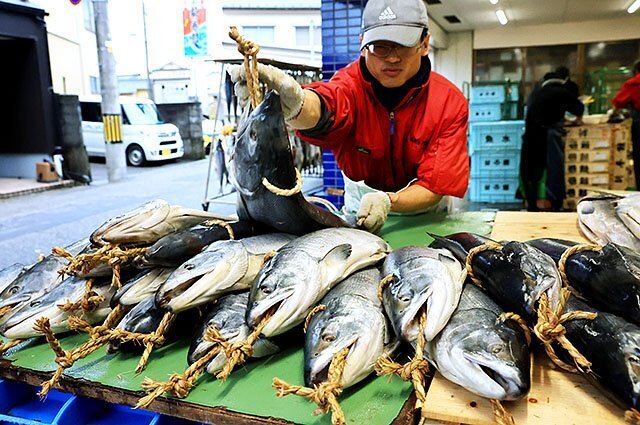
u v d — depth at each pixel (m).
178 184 9.84
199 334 1.31
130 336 1.34
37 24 9.45
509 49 9.67
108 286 1.59
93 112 14.53
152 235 1.62
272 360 1.36
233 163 1.55
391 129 2.34
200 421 1.17
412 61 2.11
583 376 1.17
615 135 6.04
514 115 8.34
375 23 2.03
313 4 18.00
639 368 1.03
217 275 1.35
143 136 13.25
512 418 1.06
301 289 1.26
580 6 7.42
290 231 1.63
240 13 18.11
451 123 2.30
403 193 2.24
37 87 9.59
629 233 1.89
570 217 2.51
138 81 23.36
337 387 1.05
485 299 1.28
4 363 1.43
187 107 14.80
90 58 21.45
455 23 8.67
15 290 1.65
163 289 1.33
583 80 9.45
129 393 1.25
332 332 1.16
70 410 1.34
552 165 6.30
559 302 1.10
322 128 2.15
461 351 1.08
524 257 1.24
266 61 5.79
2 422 1.42
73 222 6.53
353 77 2.31
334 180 5.75
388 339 1.26
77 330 1.48
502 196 7.53
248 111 1.52
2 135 10.16
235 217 1.83
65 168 9.96
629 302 1.17
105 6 9.98
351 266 1.42
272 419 1.11
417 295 1.16
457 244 1.57
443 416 1.09
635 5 7.42
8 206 7.70
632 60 9.18
